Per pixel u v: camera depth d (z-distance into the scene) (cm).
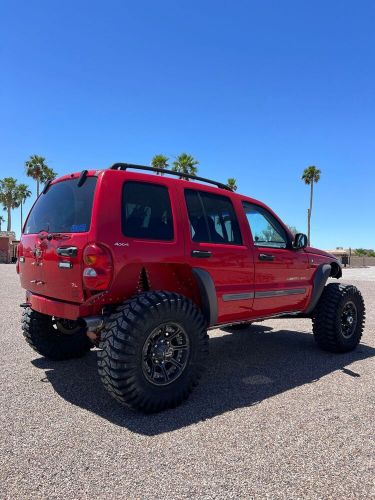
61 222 404
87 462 281
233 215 489
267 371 497
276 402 395
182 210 426
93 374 471
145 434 324
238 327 759
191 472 270
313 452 299
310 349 612
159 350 369
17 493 246
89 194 380
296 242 548
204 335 401
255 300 492
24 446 302
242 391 425
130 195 391
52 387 427
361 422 350
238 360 547
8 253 4397
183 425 342
